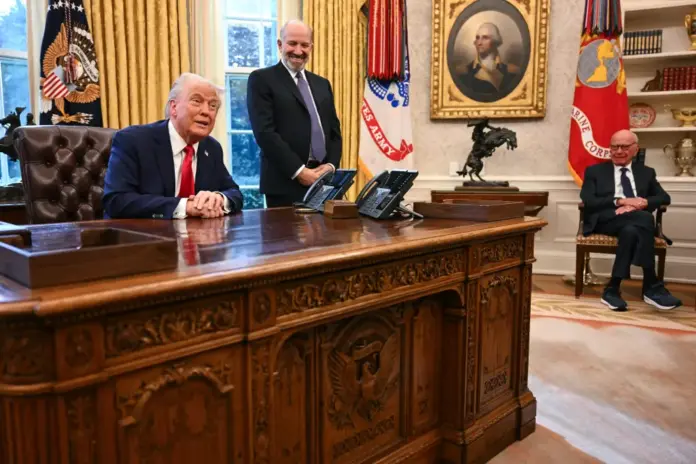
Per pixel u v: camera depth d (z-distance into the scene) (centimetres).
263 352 121
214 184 239
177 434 110
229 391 116
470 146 538
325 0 471
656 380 270
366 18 502
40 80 375
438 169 548
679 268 495
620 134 427
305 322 130
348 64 488
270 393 124
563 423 227
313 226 181
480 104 527
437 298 186
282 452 140
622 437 215
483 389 199
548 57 512
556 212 521
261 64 493
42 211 269
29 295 87
